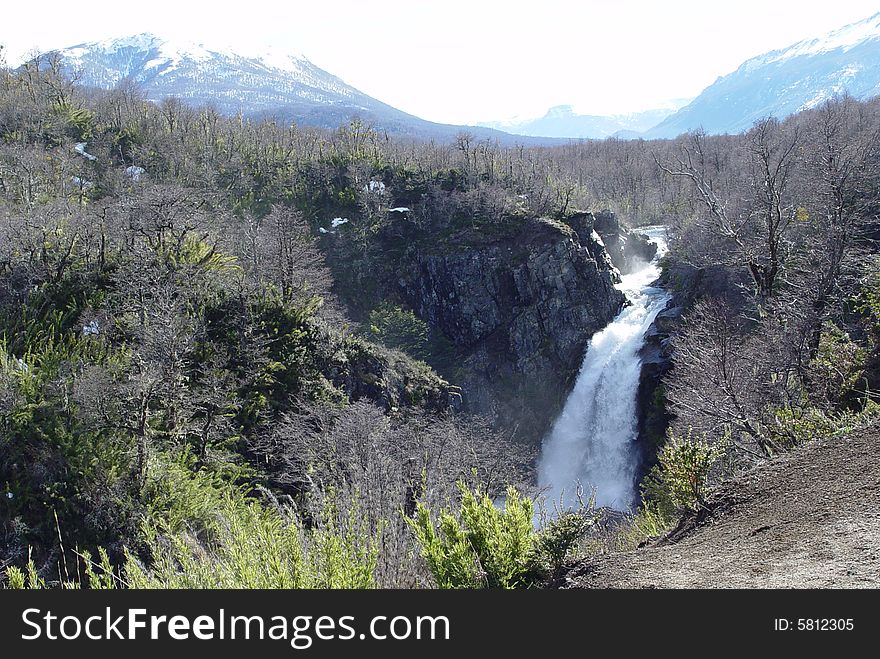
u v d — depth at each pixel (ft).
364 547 21.88
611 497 207.21
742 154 278.26
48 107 314.35
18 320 134.00
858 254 101.35
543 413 247.50
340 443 113.70
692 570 25.25
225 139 342.85
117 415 107.04
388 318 242.17
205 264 165.07
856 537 24.77
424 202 286.87
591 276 256.73
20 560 87.66
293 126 404.57
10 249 150.20
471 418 216.54
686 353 106.73
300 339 161.38
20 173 215.31
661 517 47.50
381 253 276.62
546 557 27.63
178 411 117.08
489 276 264.72
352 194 295.28
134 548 86.58
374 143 375.45
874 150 136.26
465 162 330.34
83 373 112.27
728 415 75.82
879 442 33.50
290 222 199.00
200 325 139.54
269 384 144.05
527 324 258.37
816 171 117.29
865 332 78.64
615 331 240.53
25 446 100.99
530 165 344.28
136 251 155.33
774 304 94.02
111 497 94.12
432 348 263.49
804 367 81.71
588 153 485.97
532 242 263.49
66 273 150.10
